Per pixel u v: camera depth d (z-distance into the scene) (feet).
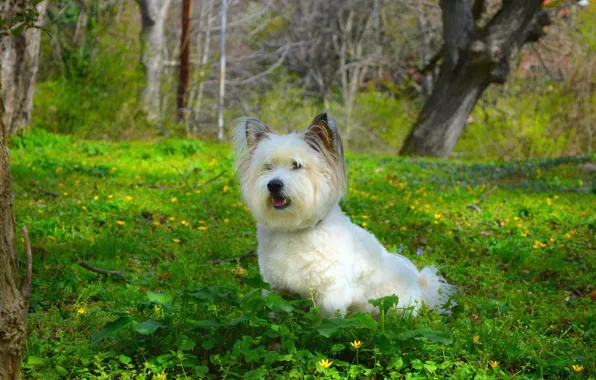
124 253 20.56
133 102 62.64
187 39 71.97
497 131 75.10
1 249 9.28
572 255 23.31
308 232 13.93
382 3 100.89
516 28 62.59
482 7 66.90
